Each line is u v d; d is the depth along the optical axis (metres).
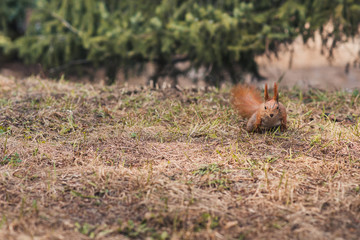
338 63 20.78
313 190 5.70
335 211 5.16
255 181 5.96
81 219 5.01
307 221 4.94
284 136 7.50
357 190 5.63
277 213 5.12
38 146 7.15
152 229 4.81
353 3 12.36
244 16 12.81
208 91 10.76
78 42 15.27
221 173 6.21
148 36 13.55
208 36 13.41
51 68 16.06
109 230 4.75
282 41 13.20
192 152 7.01
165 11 13.96
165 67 15.30
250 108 8.00
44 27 15.88
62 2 15.83
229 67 14.44
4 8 19.70
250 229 4.79
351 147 7.08
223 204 5.36
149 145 7.30
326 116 8.55
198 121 8.49
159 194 5.57
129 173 6.16
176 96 10.15
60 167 6.47
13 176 6.07
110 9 15.28
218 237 4.64
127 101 9.64
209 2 13.92
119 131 7.91
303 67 20.38
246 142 7.33
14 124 8.17
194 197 5.51
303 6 12.45
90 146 7.26
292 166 6.43
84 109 9.16
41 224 4.85
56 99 9.80
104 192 5.64
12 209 5.16
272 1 13.68
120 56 14.85
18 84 11.51
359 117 8.67
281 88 11.66
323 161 6.58
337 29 12.32
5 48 17.67
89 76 16.12
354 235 4.64
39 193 5.60
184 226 4.86
